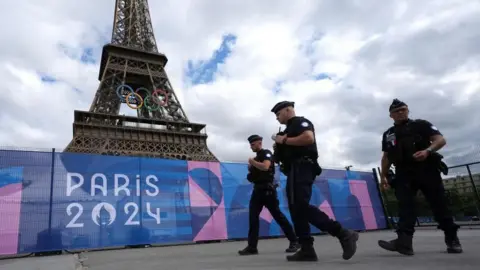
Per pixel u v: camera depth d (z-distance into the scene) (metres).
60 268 6.19
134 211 12.92
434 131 5.76
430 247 6.67
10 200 11.14
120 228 12.52
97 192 12.52
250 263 5.40
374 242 8.85
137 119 50.28
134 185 13.20
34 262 7.89
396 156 5.83
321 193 16.83
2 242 10.70
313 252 5.19
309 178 5.17
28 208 11.34
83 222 12.02
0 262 8.86
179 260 6.70
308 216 5.07
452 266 3.89
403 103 5.97
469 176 15.34
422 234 11.09
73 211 11.97
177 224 13.50
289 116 5.62
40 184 11.71
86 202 12.25
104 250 12.04
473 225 13.92
